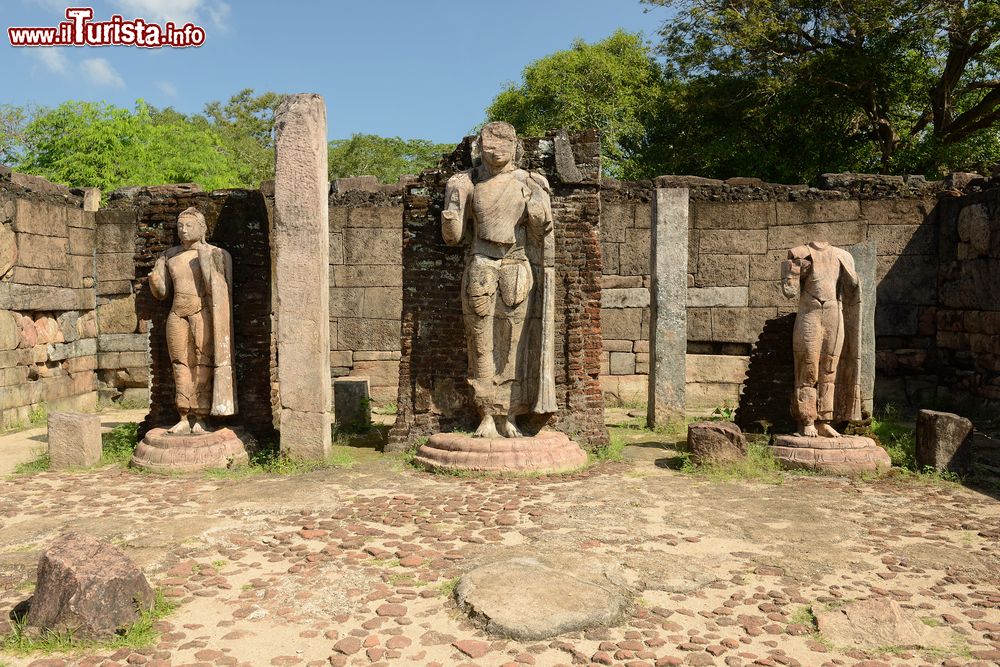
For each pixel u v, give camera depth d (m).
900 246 10.80
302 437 7.16
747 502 5.94
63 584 3.59
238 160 29.92
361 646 3.52
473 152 7.48
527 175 7.23
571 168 7.77
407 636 3.60
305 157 7.04
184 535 5.04
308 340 7.11
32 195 10.37
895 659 3.44
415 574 4.34
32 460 7.63
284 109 7.06
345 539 4.96
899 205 10.79
